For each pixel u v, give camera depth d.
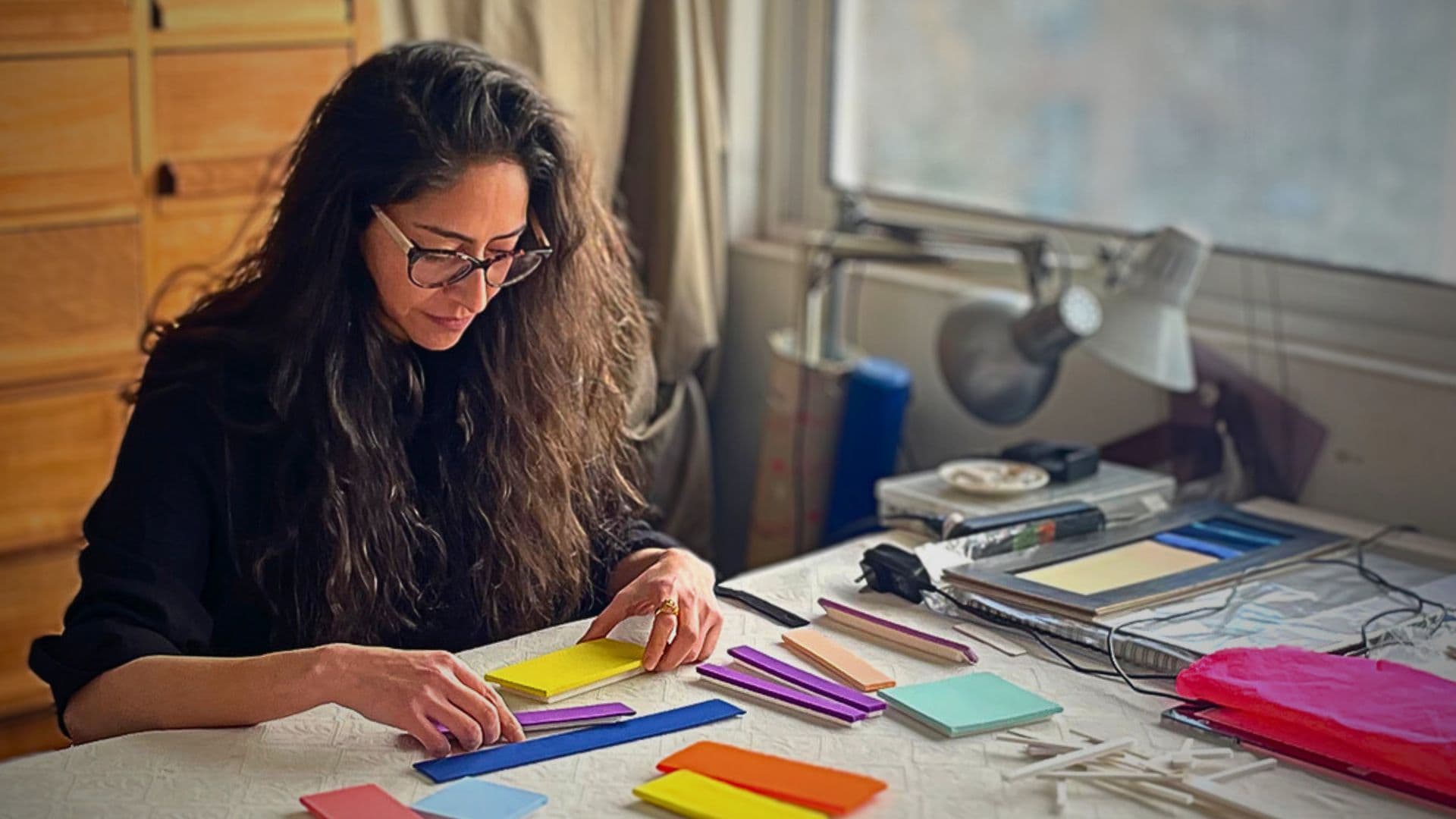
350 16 2.18
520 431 1.59
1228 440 2.04
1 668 2.05
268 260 1.50
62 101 1.97
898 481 1.88
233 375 1.48
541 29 2.37
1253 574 1.62
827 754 1.23
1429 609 1.55
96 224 2.02
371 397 1.49
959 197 2.57
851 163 2.72
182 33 2.04
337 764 1.20
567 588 1.64
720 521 2.75
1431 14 2.00
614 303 1.71
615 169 2.50
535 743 1.23
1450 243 2.02
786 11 2.69
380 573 1.51
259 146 2.13
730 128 2.70
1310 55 2.12
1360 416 1.95
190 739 1.24
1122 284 1.93
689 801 1.13
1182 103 2.27
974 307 2.03
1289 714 1.25
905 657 1.43
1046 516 1.72
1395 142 2.05
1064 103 2.41
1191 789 1.17
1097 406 2.22
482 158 1.41
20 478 2.02
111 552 1.38
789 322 2.61
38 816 1.11
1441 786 1.17
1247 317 2.16
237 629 1.50
